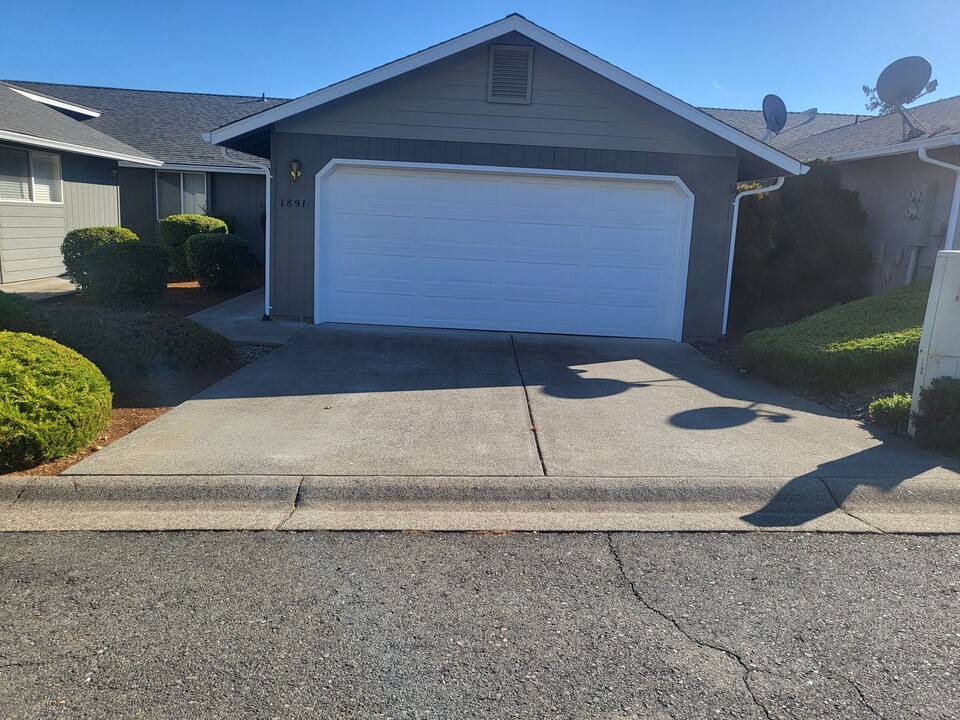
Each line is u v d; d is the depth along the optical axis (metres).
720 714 2.78
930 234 11.88
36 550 4.05
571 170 10.68
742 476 5.09
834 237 13.04
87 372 5.59
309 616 3.42
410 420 6.37
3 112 14.09
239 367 8.31
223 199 19.48
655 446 5.76
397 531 4.36
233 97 24.12
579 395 7.41
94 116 19.22
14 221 14.36
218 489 4.79
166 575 3.78
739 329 12.28
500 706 2.81
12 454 4.89
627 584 3.77
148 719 2.70
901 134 13.05
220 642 3.20
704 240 10.91
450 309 11.08
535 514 4.67
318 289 10.96
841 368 7.39
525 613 3.47
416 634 3.29
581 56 10.03
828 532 4.45
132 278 11.43
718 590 3.72
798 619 3.46
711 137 10.67
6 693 2.83
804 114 22.28
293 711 2.76
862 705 2.83
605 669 3.05
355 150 10.64
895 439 6.05
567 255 10.95
